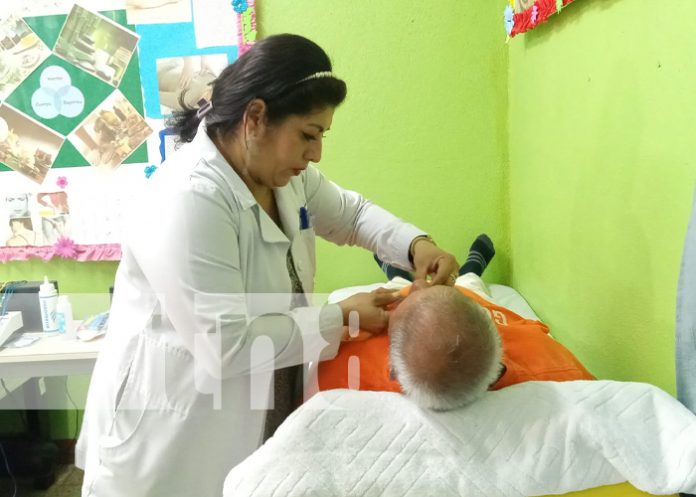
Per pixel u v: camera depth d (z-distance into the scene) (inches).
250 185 38.9
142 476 38.9
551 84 55.4
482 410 33.1
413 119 72.1
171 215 34.2
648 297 38.5
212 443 38.0
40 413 68.8
